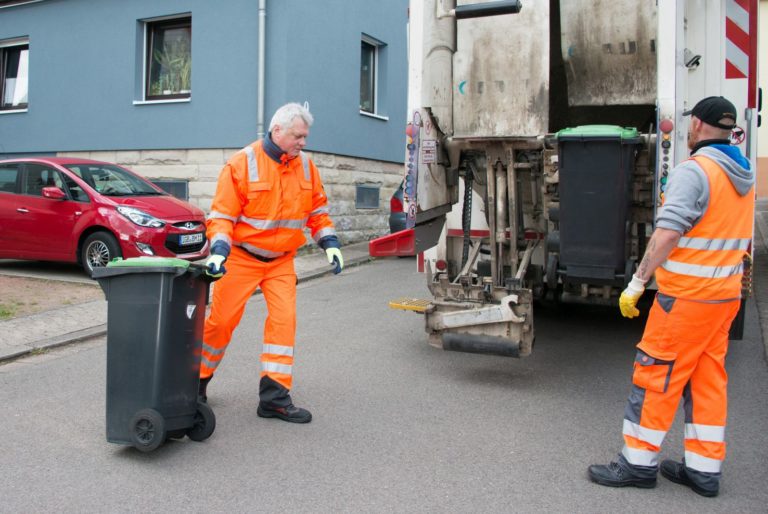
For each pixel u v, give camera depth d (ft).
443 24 17.44
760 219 44.80
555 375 17.80
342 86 42.60
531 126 16.87
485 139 16.70
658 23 15.21
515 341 15.94
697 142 11.09
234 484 11.59
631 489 11.44
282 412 14.39
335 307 26.35
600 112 21.56
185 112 40.63
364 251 40.96
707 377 11.05
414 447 13.15
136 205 29.09
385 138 47.91
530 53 16.74
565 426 14.26
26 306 24.77
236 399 15.88
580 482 11.69
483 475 11.94
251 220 13.88
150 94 42.88
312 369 18.30
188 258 29.66
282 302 14.37
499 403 15.65
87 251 29.50
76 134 44.60
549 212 16.26
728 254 10.57
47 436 13.67
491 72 17.19
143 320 12.17
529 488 11.46
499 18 16.93
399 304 18.76
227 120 39.42
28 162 31.48
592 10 19.71
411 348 20.43
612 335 21.83
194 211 30.78
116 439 12.52
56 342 20.68
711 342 10.97
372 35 45.44
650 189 15.69
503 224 17.38
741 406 15.30
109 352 12.39
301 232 14.57
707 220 10.48
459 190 19.95
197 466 12.28
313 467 12.25
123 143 42.83
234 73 38.99
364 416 14.80
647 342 11.12
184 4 40.04
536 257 18.71
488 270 18.99
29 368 18.52
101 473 12.00
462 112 17.67
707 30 18.19
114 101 42.93
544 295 19.62
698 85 18.29
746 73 18.06
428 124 17.26
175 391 12.51
